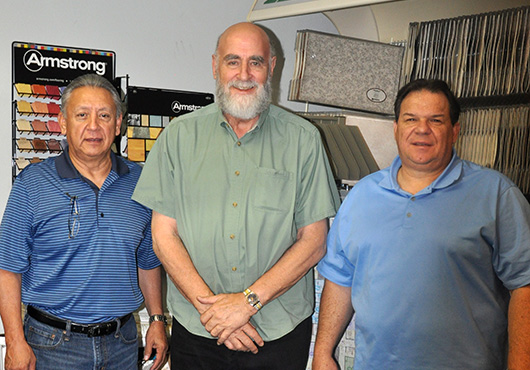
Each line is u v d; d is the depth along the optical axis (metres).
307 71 2.33
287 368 1.63
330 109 3.15
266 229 1.60
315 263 1.65
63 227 1.71
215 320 1.53
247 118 1.63
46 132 2.32
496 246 1.38
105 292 1.73
